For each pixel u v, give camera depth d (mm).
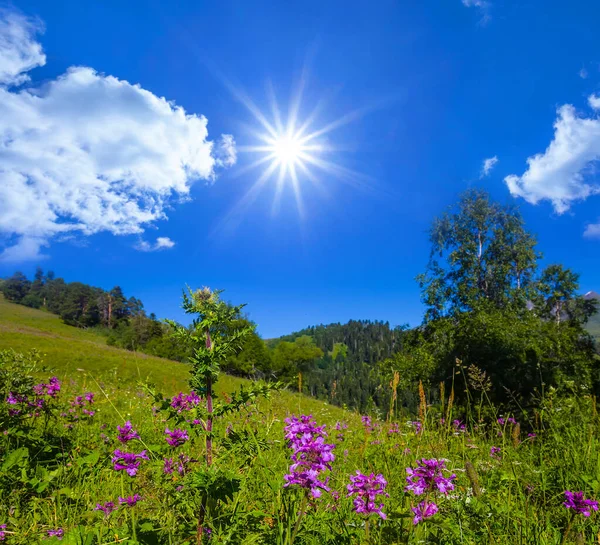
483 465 4484
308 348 83312
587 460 4496
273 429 4129
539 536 2707
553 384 14406
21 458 3656
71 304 146000
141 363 32375
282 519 2520
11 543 2508
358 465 4461
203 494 2127
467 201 35875
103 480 3709
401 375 24703
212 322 2312
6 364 5602
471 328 17391
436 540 2324
